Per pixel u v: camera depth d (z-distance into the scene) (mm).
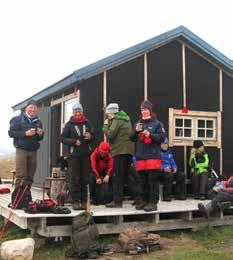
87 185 6645
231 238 6730
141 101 8531
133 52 8367
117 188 6988
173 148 8789
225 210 7590
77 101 8133
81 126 6695
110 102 8250
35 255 5840
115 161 6922
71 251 5812
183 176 8383
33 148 6637
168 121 8773
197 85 9109
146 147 6625
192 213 7133
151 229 6797
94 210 6668
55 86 8750
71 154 6633
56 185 7258
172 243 6453
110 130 6828
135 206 6934
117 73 8336
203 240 6625
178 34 8742
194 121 9039
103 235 6578
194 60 9117
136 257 5773
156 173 6656
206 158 8484
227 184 8086
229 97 9406
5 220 7418
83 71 7906
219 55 9102
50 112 9406
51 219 6387
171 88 8852
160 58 8773
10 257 5402
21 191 6590
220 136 9211
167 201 8039
